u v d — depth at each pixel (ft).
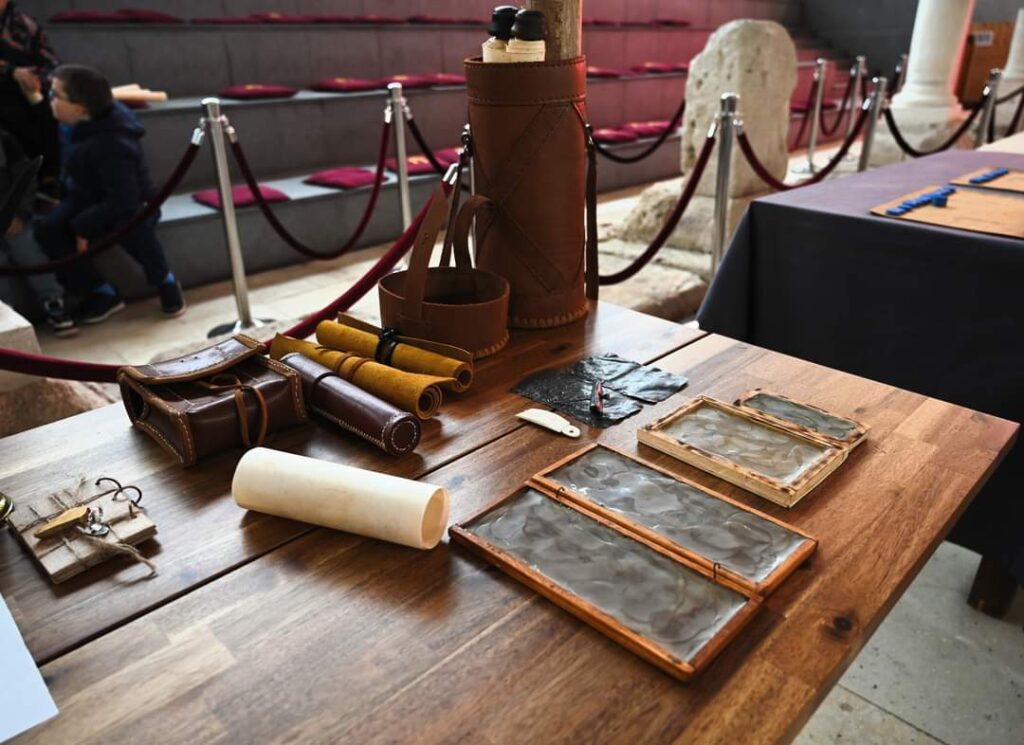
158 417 3.84
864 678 6.04
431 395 4.14
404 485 3.10
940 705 5.80
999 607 6.52
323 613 2.80
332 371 4.19
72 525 3.16
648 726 2.32
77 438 4.07
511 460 3.76
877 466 3.66
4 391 8.07
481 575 2.98
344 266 15.37
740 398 4.25
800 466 3.56
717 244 11.61
